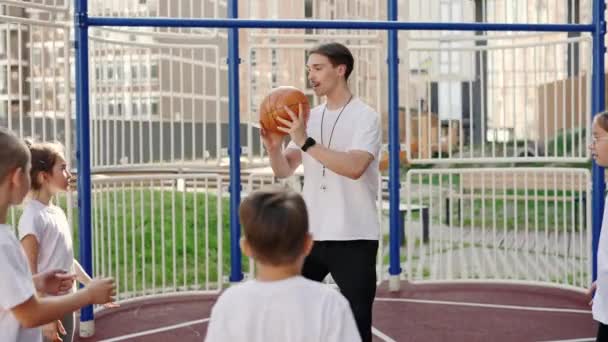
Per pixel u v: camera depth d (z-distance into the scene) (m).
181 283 6.38
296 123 3.28
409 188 6.09
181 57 6.05
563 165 10.03
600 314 3.23
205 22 3.83
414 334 4.60
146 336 4.60
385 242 8.38
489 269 6.97
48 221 3.08
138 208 9.08
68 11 4.86
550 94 7.60
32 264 3.00
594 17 4.74
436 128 7.71
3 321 2.16
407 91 6.07
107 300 2.31
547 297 5.52
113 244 7.67
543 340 4.43
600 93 4.78
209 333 1.89
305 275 3.45
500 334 4.57
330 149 3.27
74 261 3.27
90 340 4.50
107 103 5.46
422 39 6.01
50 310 2.15
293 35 6.08
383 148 10.59
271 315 1.85
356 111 3.42
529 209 10.30
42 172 3.10
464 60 7.45
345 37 5.96
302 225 1.90
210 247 7.97
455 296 5.58
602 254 3.27
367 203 3.36
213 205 9.58
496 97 7.66
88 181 4.09
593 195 5.04
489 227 9.60
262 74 6.99
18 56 4.77
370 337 3.34
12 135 2.17
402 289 5.80
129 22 3.84
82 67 4.00
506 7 7.05
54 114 4.98
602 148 3.44
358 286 3.30
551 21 7.18
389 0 5.21
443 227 9.72
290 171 3.61
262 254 1.89
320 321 1.84
